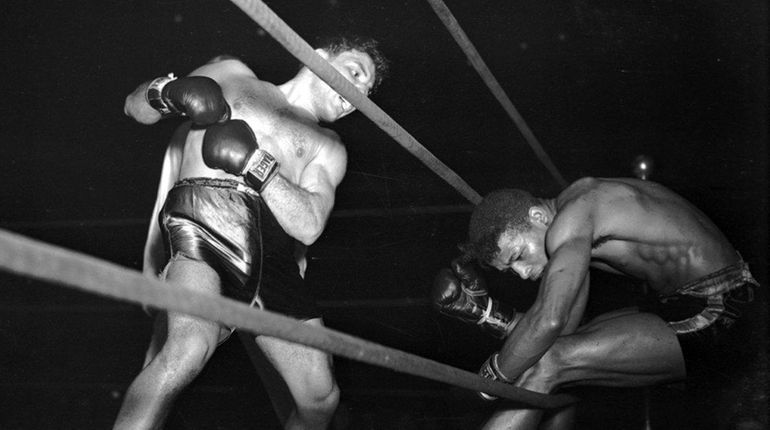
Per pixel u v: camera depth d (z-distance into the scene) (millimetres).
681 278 3391
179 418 4289
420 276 6203
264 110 3143
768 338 3357
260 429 4211
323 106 3352
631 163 6777
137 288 1543
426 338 5594
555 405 3250
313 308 3139
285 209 2988
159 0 7051
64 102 7090
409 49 6914
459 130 6871
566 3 6902
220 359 5004
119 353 5004
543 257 3346
